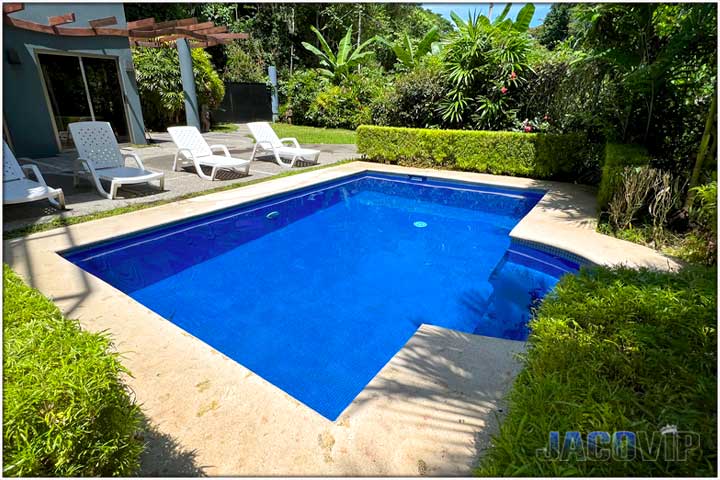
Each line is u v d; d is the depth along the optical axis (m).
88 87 10.68
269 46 24.12
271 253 5.02
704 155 4.66
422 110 10.01
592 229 4.95
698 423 1.26
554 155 7.79
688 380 1.46
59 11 9.48
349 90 18.09
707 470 1.12
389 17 27.62
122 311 2.92
